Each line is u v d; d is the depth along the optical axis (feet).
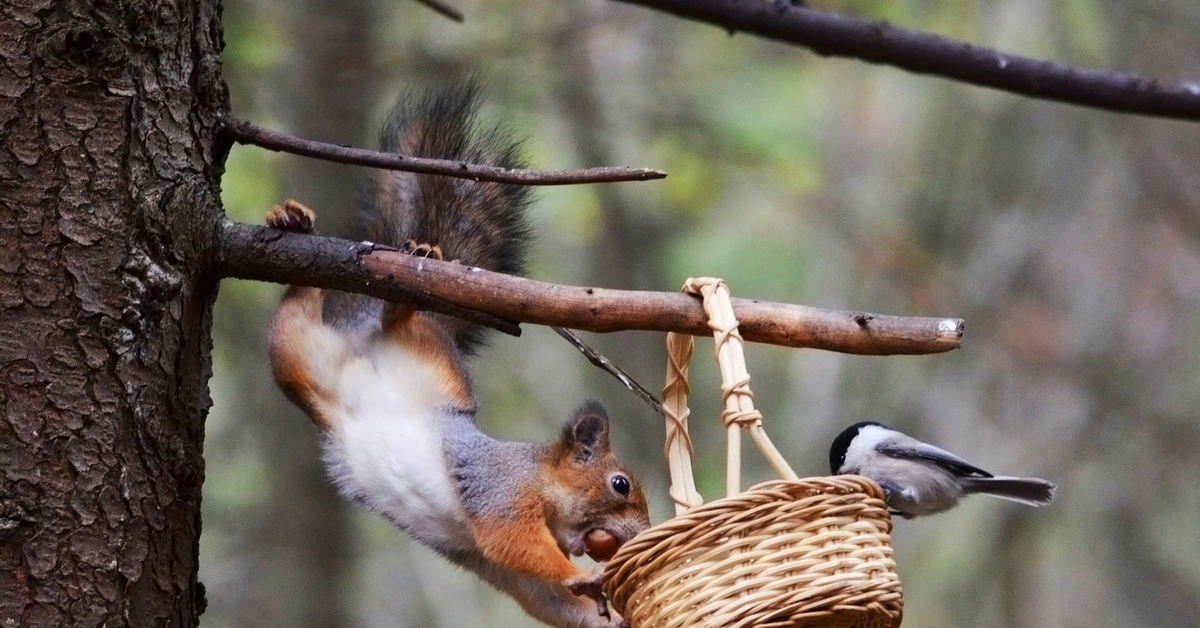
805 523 16.34
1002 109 57.31
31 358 16.07
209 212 17.60
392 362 23.90
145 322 16.69
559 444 24.56
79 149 16.47
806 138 55.93
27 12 16.42
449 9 25.32
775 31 25.72
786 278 56.75
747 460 55.21
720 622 15.93
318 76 42.27
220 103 18.20
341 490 23.86
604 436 24.67
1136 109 26.22
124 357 16.49
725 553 16.29
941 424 56.44
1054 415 56.70
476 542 23.31
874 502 16.66
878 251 55.83
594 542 24.11
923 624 55.88
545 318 17.80
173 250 17.12
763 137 53.93
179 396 17.24
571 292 17.79
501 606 60.49
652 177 17.16
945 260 56.90
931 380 57.06
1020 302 57.57
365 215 25.21
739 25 25.68
